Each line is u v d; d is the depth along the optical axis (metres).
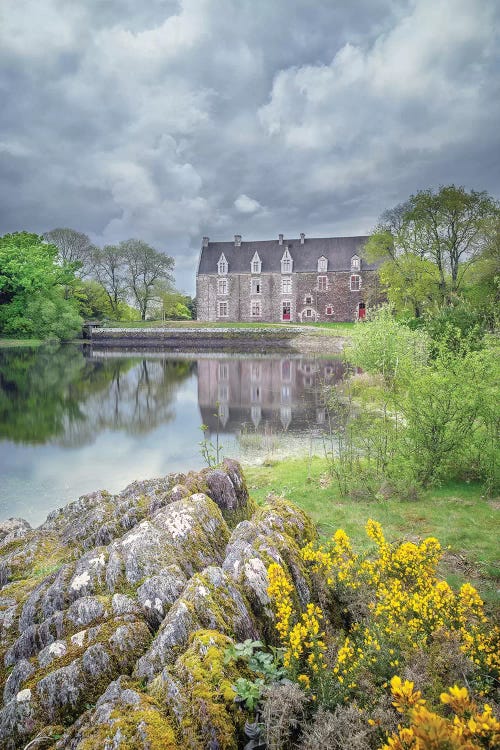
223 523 5.63
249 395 27.62
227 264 79.94
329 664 3.35
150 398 26.88
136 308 90.50
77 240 76.81
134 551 4.76
